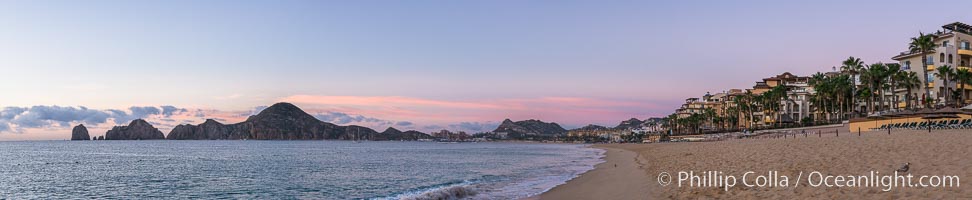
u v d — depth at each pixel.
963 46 85.62
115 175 48.84
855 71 94.38
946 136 29.91
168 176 46.72
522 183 32.44
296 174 46.84
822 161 23.06
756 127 124.31
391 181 38.47
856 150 26.22
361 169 52.91
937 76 80.38
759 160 28.08
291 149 153.50
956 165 16.80
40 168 60.56
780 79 150.62
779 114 121.81
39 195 34.41
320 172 49.06
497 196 25.70
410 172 47.72
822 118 116.88
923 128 50.44
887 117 64.31
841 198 14.10
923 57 80.06
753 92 151.38
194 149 154.00
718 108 176.62
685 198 17.70
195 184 38.91
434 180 38.66
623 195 21.42
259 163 67.50
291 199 28.92
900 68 89.94
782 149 34.38
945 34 86.69
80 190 36.53
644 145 112.62
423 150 138.00
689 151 51.00
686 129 180.00
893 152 23.12
